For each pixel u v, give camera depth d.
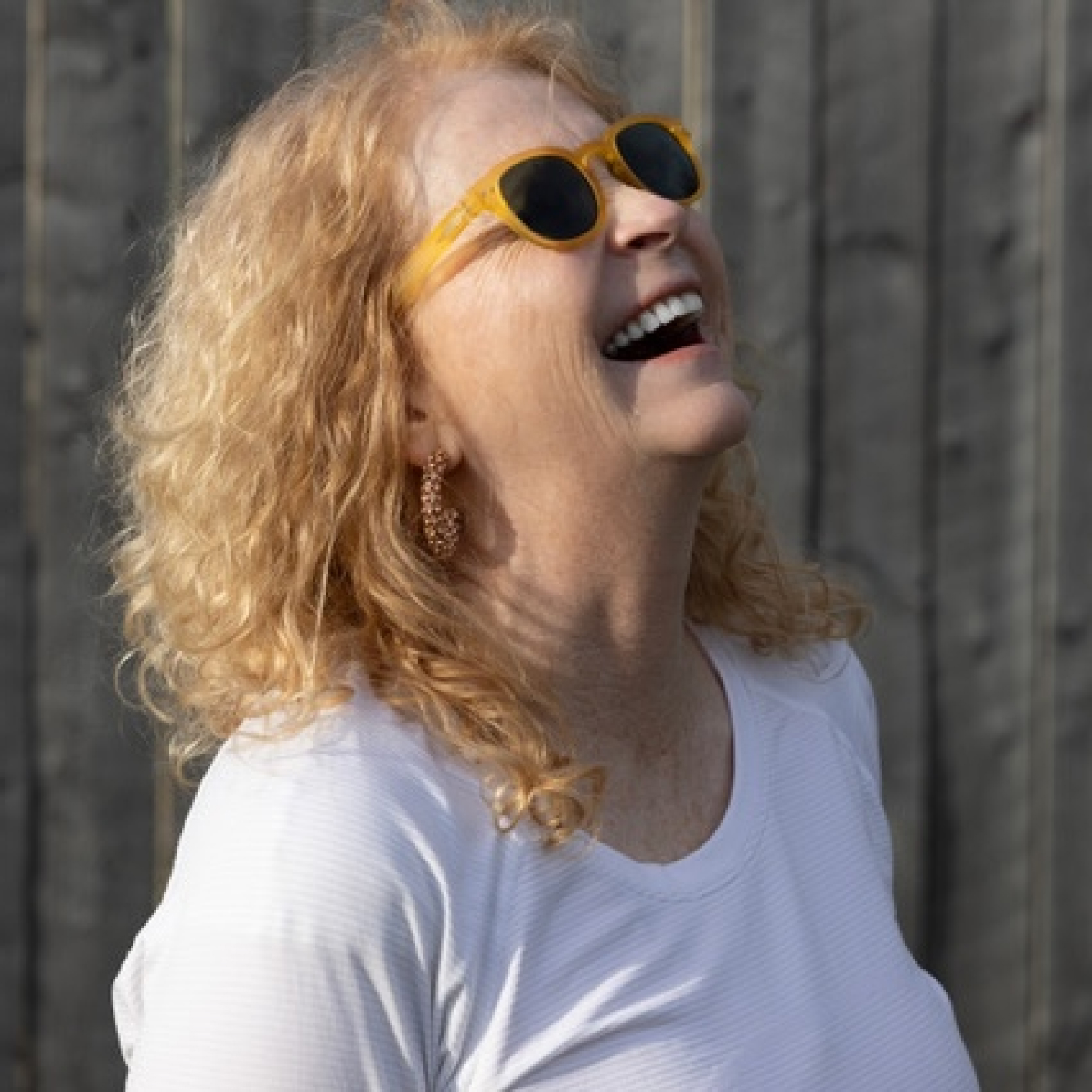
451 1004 2.11
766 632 2.76
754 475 2.88
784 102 4.43
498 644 2.33
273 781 2.15
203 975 2.06
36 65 4.29
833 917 2.45
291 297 2.36
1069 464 4.53
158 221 4.31
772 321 4.46
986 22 4.46
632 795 2.40
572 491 2.33
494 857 2.16
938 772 4.57
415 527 2.40
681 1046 2.20
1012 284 4.50
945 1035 2.45
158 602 2.52
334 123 2.39
